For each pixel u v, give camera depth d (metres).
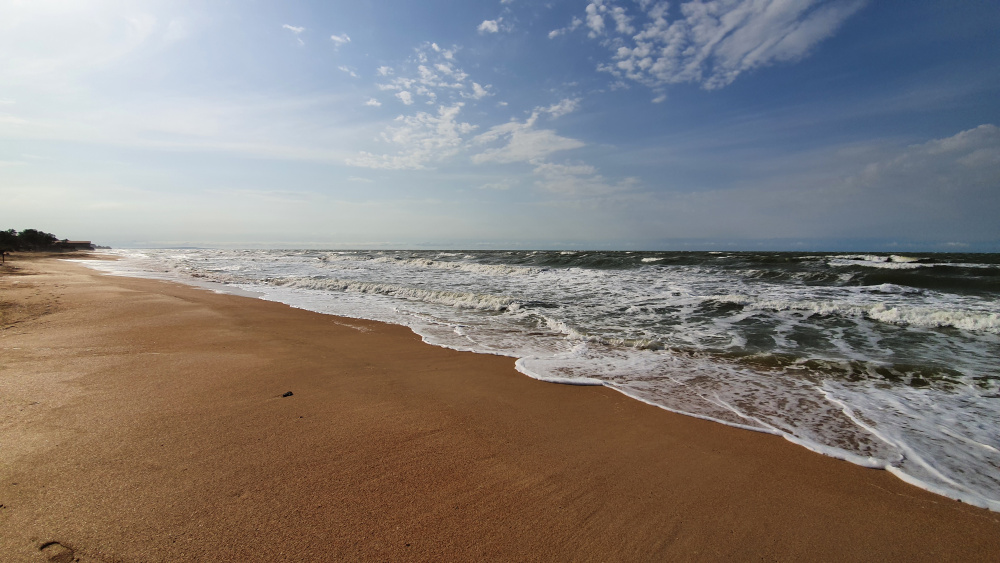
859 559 2.06
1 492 2.29
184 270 22.67
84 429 3.13
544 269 19.11
